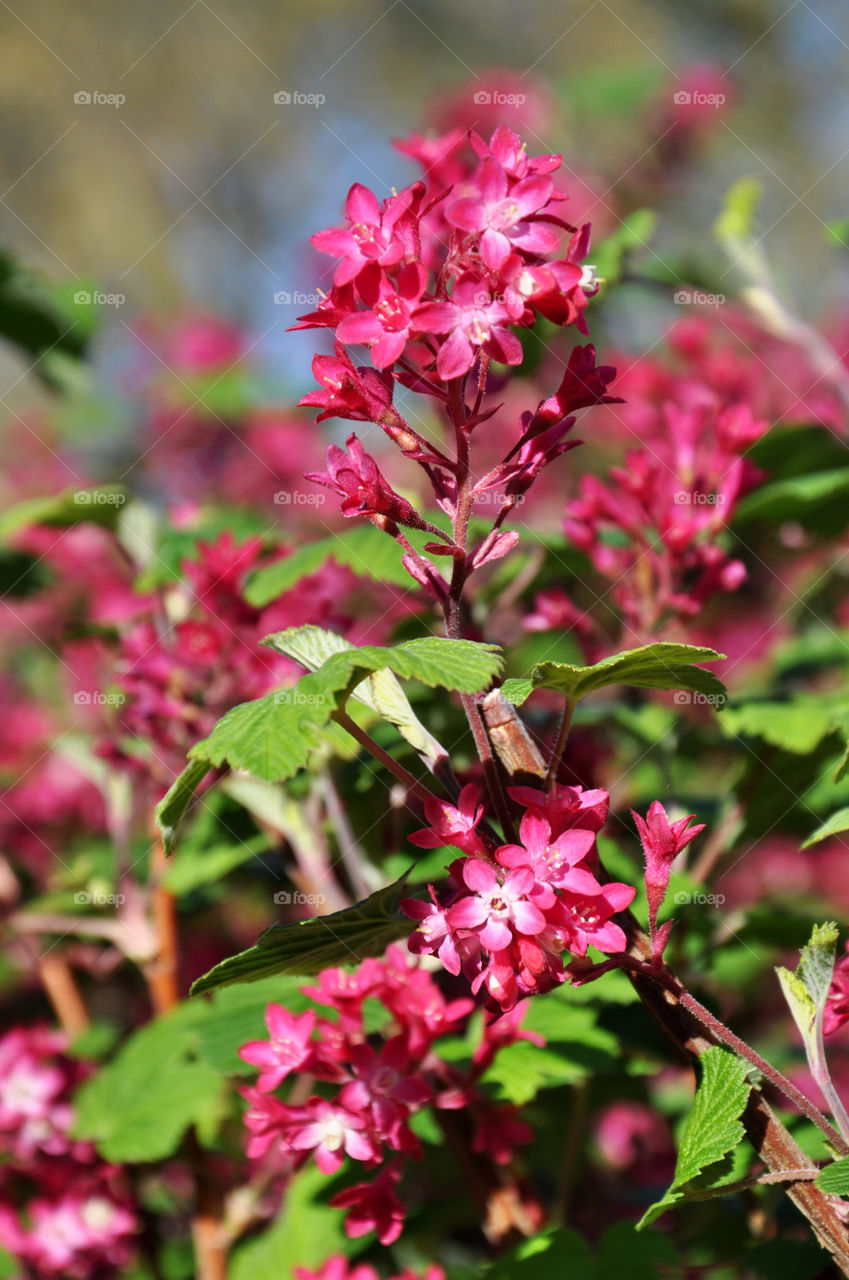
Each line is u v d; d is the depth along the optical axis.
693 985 0.39
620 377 0.62
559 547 0.44
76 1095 0.44
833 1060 0.50
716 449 0.43
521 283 0.29
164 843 0.30
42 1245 0.42
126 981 0.60
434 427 0.49
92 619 0.54
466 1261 0.45
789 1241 0.35
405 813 0.41
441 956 0.30
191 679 0.43
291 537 0.47
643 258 0.55
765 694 0.42
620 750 0.51
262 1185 0.42
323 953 0.32
